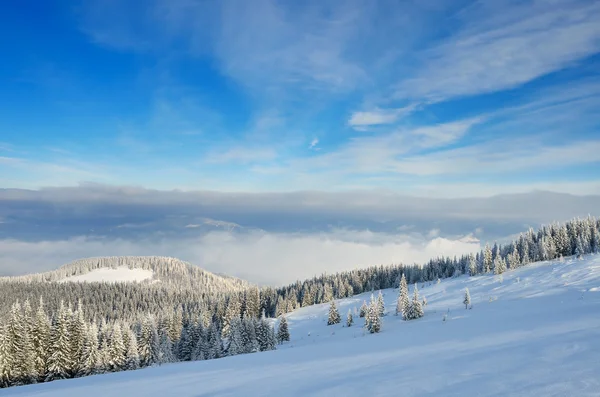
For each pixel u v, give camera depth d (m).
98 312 156.25
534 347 14.45
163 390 17.91
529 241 140.50
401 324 82.06
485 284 113.00
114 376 32.25
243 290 156.75
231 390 15.52
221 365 28.92
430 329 43.47
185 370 27.84
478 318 52.34
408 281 163.12
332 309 113.06
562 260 115.88
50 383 34.47
